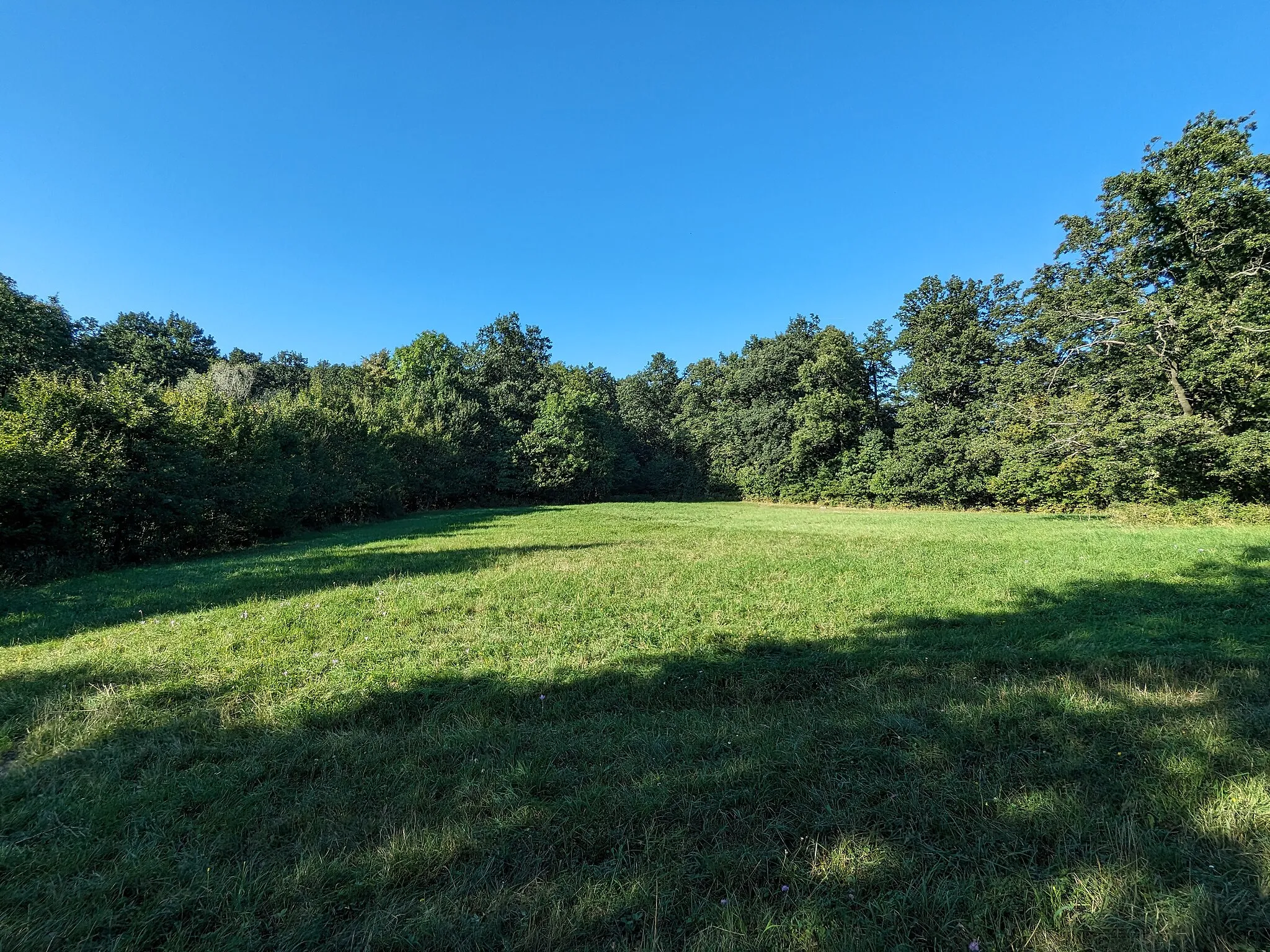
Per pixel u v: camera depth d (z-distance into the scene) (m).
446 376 55.12
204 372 48.72
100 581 12.34
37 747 4.18
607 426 59.91
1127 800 3.15
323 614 8.11
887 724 4.23
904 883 2.64
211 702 5.03
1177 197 20.34
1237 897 2.43
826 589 9.54
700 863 2.83
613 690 5.32
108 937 2.45
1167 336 19.83
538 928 2.43
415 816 3.23
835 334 49.78
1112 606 7.66
